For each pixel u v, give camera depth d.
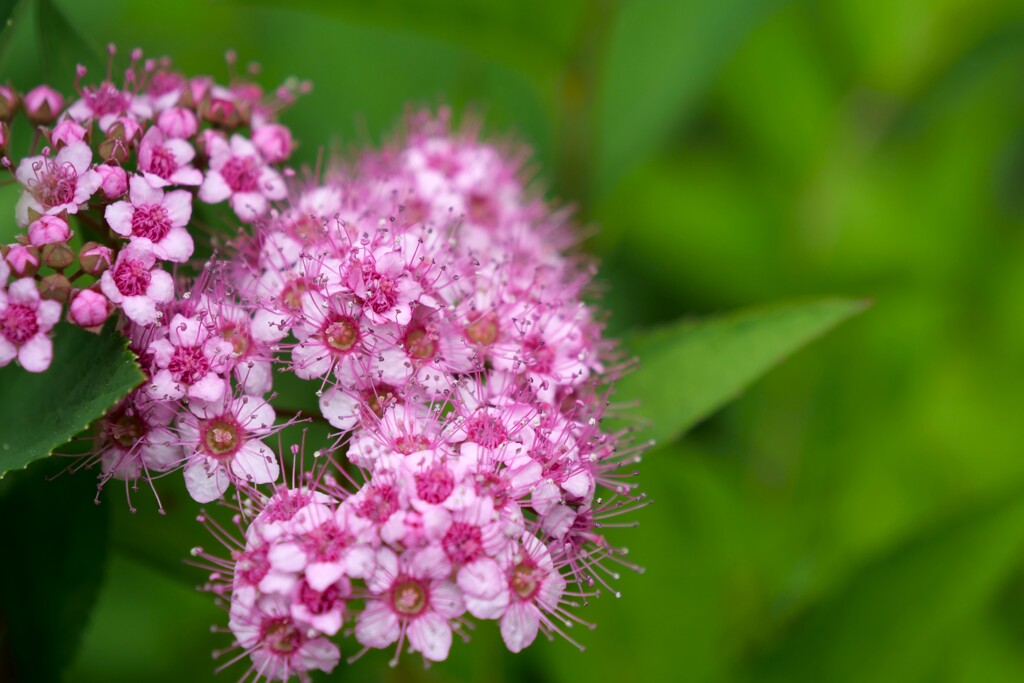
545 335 0.16
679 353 0.17
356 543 0.15
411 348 0.16
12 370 0.16
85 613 0.16
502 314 0.16
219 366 0.15
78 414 0.15
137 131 0.16
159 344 0.15
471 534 0.15
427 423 0.16
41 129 0.16
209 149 0.16
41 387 0.15
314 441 0.16
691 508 0.18
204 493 0.15
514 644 0.15
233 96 0.17
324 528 0.15
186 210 0.16
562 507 0.16
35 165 0.15
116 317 0.15
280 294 0.16
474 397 0.16
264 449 0.15
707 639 0.18
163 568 0.16
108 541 0.16
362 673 0.16
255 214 0.16
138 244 0.15
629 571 0.18
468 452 0.15
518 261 0.17
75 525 0.16
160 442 0.15
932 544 0.16
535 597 0.15
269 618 0.15
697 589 0.18
